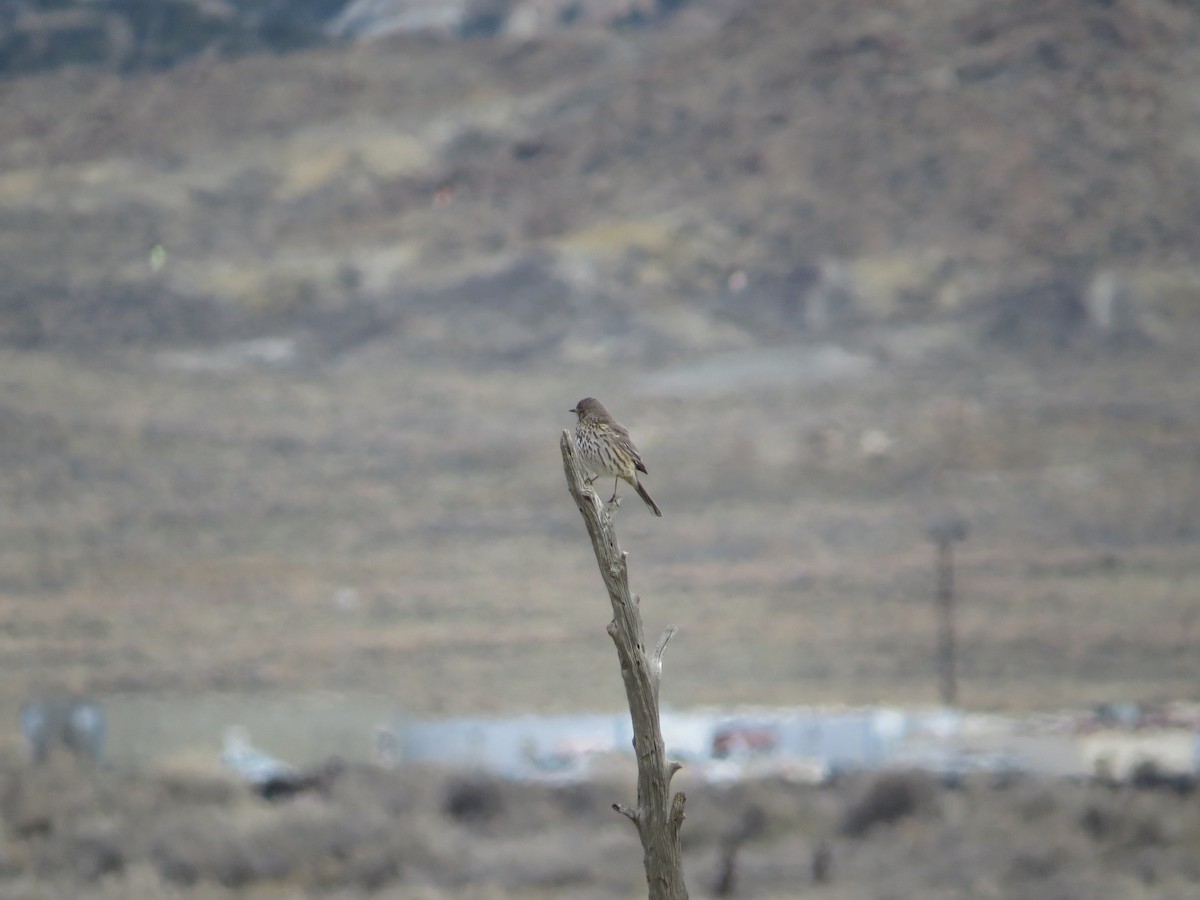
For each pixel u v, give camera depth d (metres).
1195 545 129.00
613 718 64.12
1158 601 113.56
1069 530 133.25
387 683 96.81
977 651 102.19
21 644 104.62
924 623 109.25
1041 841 37.94
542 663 103.69
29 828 42.56
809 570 125.44
